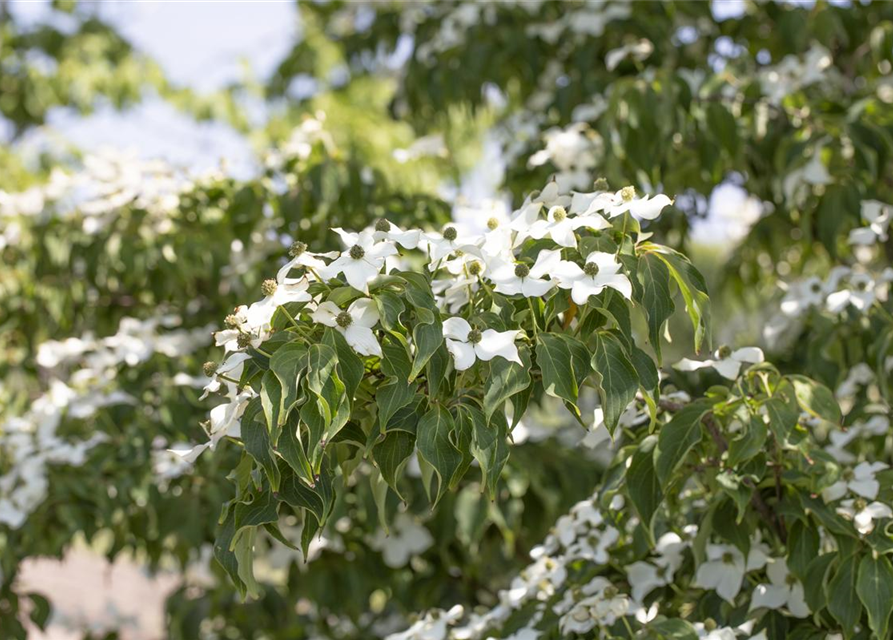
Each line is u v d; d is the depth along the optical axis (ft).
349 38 11.43
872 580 4.88
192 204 8.45
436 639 6.14
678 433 4.92
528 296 4.17
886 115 7.68
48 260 8.84
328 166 7.85
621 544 5.93
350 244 4.23
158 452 7.93
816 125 7.68
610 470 5.46
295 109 15.43
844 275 6.83
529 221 4.66
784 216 8.70
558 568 5.99
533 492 8.37
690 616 5.96
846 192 7.41
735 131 7.50
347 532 8.68
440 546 8.52
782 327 7.59
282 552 8.86
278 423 3.68
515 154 9.30
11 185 12.96
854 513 5.15
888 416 6.65
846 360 6.97
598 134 8.33
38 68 17.69
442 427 3.97
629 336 4.20
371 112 15.69
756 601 5.45
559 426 9.01
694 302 4.31
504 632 5.98
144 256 8.21
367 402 4.25
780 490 5.36
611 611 5.41
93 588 14.14
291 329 4.01
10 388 9.61
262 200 8.18
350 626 9.66
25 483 7.64
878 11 9.06
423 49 10.24
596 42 9.11
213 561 8.00
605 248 4.30
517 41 9.30
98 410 8.03
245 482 4.09
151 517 7.93
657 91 7.46
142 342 8.14
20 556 7.80
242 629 9.16
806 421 5.82
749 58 8.81
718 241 15.46
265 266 8.22
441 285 4.82
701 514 5.98
